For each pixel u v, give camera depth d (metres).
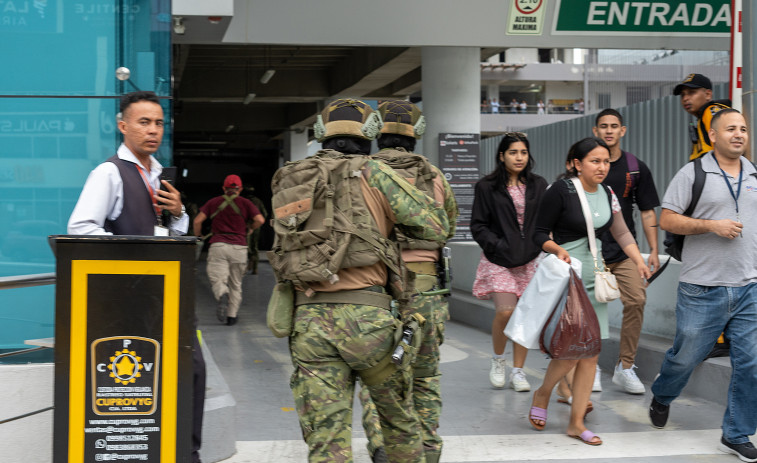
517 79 53.81
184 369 2.97
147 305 2.95
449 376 6.82
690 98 6.06
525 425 5.21
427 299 4.03
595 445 4.76
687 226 4.60
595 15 10.94
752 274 4.55
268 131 34.69
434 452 3.98
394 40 10.56
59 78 4.89
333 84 22.05
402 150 4.24
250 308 11.96
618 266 6.02
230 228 10.03
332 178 3.14
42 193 4.88
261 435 4.94
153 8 4.96
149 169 3.70
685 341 4.68
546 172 14.36
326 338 3.07
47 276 3.54
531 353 7.89
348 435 3.08
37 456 3.67
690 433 5.02
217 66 21.39
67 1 4.88
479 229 6.00
